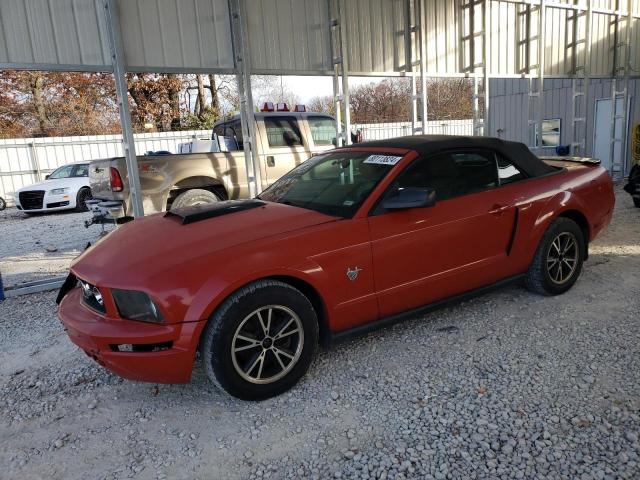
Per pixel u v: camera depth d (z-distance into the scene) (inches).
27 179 684.7
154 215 153.8
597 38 462.0
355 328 137.1
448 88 1298.0
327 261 127.0
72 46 233.8
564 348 140.9
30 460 105.9
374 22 324.5
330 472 96.8
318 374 134.0
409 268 141.2
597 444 100.1
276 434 109.7
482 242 155.5
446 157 154.3
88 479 99.0
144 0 247.4
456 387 123.9
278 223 131.6
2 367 151.5
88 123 1048.8
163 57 254.7
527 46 408.8
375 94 1285.7
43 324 186.7
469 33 372.2
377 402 119.6
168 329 110.5
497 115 652.7
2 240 402.9
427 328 159.3
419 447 102.3
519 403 115.6
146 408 123.8
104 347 112.6
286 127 323.3
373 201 137.7
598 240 256.5
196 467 100.7
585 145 461.1
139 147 738.8
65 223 478.9
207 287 112.3
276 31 289.0
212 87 1075.9
